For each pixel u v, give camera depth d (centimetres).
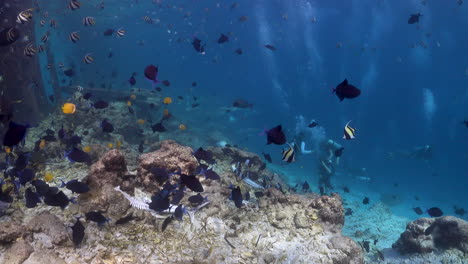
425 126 4028
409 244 714
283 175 1631
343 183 1836
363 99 4281
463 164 3006
